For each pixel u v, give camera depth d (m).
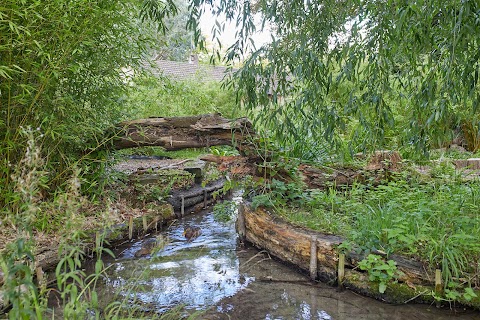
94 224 3.89
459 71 2.28
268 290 3.10
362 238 3.10
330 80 2.58
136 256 3.88
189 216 5.57
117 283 3.21
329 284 3.15
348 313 2.68
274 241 3.74
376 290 2.85
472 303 2.59
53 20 2.94
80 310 1.46
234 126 4.07
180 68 14.34
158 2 3.14
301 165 4.48
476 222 3.04
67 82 3.63
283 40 2.71
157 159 8.38
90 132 4.02
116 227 4.12
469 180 4.36
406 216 3.27
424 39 2.21
